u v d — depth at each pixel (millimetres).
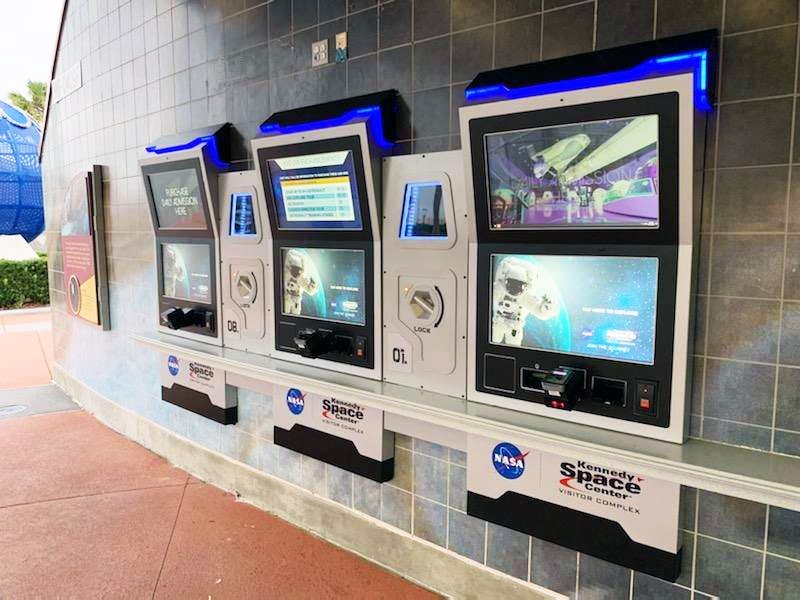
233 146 3229
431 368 2293
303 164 2514
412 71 2400
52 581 2682
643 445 1729
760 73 1651
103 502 3475
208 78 3391
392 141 2459
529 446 1864
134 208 4238
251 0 3064
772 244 1675
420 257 2277
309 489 3115
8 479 3807
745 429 1754
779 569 1738
